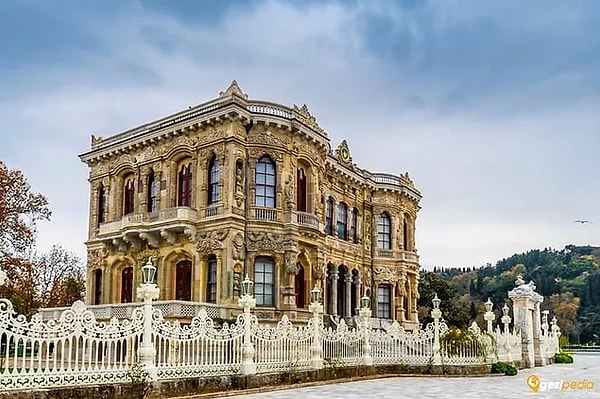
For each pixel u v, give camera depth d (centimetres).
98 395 1698
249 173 3903
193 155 4003
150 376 1862
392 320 5434
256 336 2336
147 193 4278
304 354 2595
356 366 2878
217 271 3734
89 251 4669
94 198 4697
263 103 4006
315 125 4312
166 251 4041
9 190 4912
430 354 3169
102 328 1778
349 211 5256
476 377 3070
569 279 14150
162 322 1964
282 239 3931
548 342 4709
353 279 5241
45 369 1606
